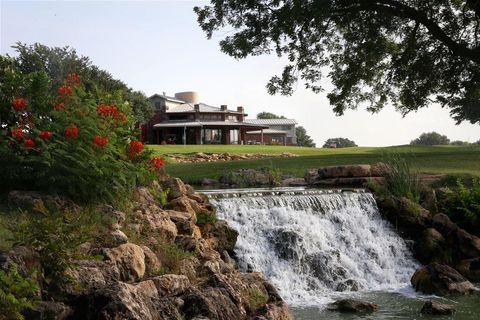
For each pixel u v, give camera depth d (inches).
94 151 438.0
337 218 677.3
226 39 1066.7
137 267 360.2
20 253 299.9
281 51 1067.9
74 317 308.3
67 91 474.0
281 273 568.1
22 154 440.8
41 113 461.7
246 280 430.0
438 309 465.1
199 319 335.6
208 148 2090.3
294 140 3956.7
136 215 448.8
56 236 325.4
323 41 1115.3
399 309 484.7
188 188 615.2
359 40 1078.4
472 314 466.0
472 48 1056.2
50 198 402.3
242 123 2930.6
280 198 651.5
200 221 552.7
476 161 1119.0
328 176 934.4
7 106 462.9
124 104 563.5
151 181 549.6
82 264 335.0
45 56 2426.2
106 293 308.5
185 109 3088.1
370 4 960.3
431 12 1027.3
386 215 722.8
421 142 4712.1
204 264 424.8
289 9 947.3
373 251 658.2
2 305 266.2
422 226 708.0
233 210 613.3
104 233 378.3
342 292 561.3
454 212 743.1
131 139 546.6
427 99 1114.1
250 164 1210.0
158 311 330.0
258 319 365.1
